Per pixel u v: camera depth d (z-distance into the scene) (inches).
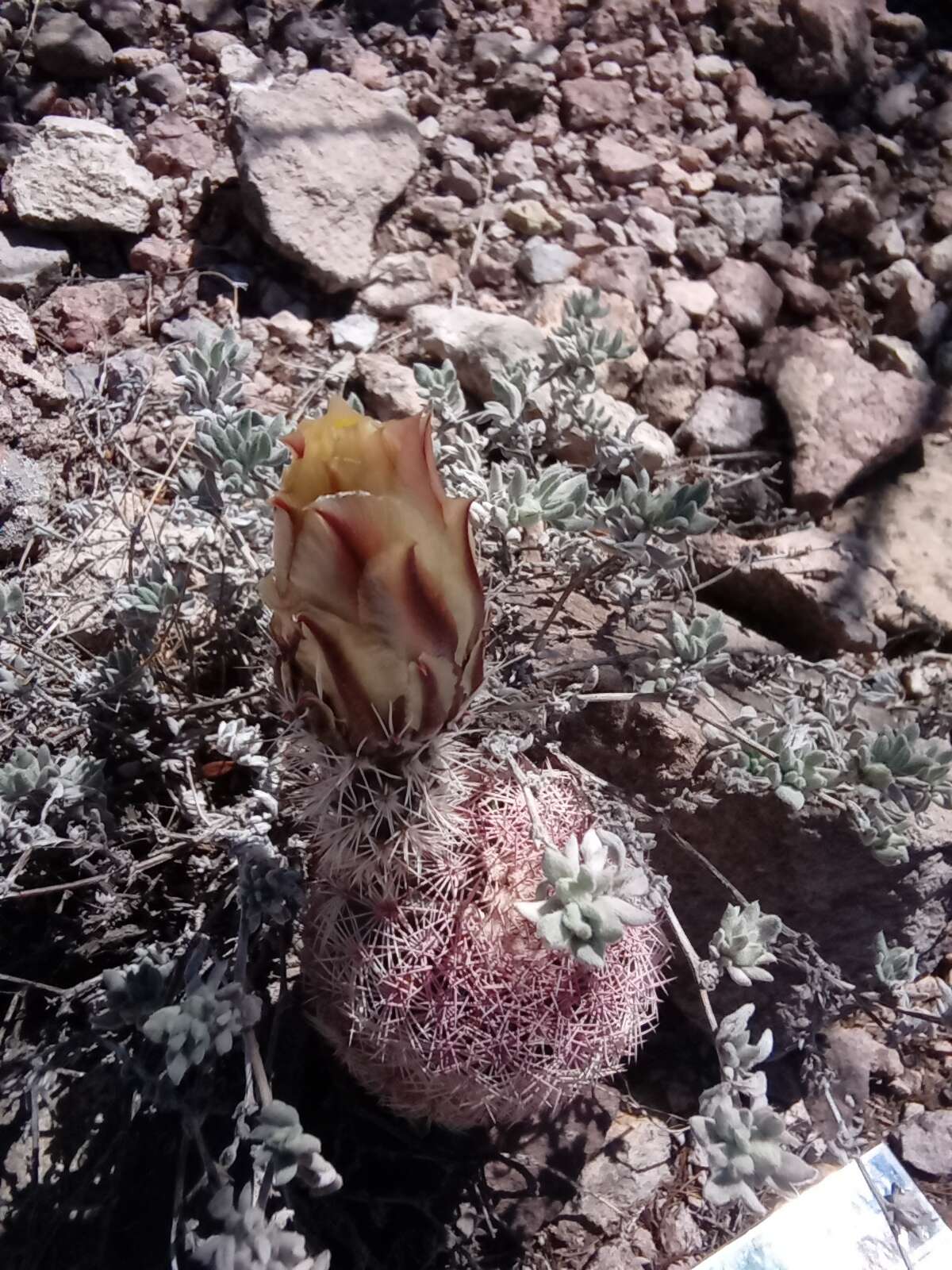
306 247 13.4
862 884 10.4
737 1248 8.8
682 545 12.2
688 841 10.4
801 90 16.7
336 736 7.0
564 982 7.8
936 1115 11.0
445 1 16.1
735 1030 8.1
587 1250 10.0
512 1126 10.2
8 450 11.4
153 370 12.7
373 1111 9.9
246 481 9.2
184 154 14.2
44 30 14.2
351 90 14.5
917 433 13.6
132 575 10.3
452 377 10.6
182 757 9.7
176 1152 9.0
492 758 8.7
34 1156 8.3
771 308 14.8
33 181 13.1
